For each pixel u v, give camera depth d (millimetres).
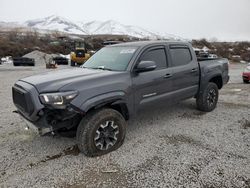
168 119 5430
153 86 4398
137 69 4055
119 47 4836
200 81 5605
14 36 59344
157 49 4648
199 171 3232
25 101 3469
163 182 3010
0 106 6750
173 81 4820
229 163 3416
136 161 3523
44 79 3645
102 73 3891
